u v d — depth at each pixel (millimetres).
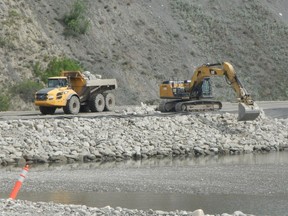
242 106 43406
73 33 70438
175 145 39250
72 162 35125
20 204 18609
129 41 75562
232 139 41938
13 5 66375
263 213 21484
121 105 65438
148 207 22422
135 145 38219
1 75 59094
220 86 77562
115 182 27766
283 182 28125
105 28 74750
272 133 44031
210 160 36312
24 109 57469
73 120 39125
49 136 37031
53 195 24484
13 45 62594
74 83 49531
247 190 26031
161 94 50812
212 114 44375
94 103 49781
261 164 34438
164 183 27625
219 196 24656
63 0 73562
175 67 76312
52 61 63500
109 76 68438
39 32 66500
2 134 36219
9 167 32844
